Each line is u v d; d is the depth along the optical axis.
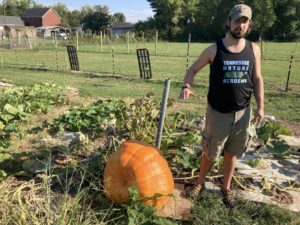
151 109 3.22
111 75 9.35
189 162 2.66
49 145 3.36
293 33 30.05
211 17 37.22
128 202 2.10
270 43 27.92
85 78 8.87
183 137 2.96
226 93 2.08
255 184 2.60
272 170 2.81
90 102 5.46
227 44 2.04
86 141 3.04
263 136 3.19
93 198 2.29
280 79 8.82
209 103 2.16
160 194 2.09
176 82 7.88
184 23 39.91
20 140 3.56
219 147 2.22
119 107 3.90
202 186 2.46
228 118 2.14
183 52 19.17
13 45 20.42
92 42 26.39
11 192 2.29
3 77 8.76
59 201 2.18
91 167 2.60
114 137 2.95
